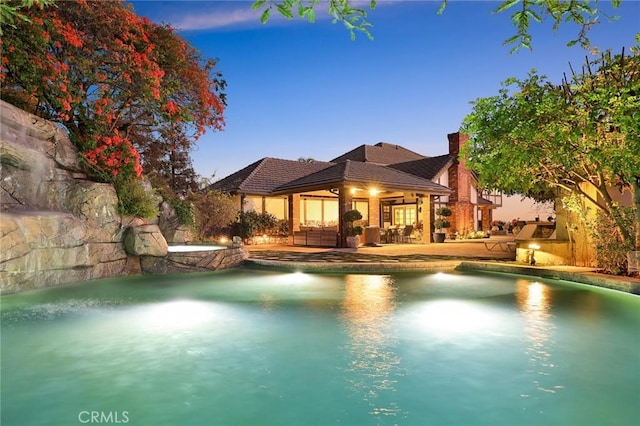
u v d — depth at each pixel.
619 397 3.81
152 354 5.04
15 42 9.51
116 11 11.21
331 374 4.37
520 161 8.98
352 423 3.34
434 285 9.89
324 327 6.21
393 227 23.08
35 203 9.57
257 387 4.06
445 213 24.16
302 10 2.20
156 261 11.43
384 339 5.61
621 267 9.37
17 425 3.33
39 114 11.24
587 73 8.94
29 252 8.48
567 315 6.89
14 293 8.25
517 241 12.60
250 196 22.56
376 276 11.22
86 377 4.32
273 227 22.00
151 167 19.28
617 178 9.53
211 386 4.08
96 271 10.23
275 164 25.41
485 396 3.83
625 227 9.26
